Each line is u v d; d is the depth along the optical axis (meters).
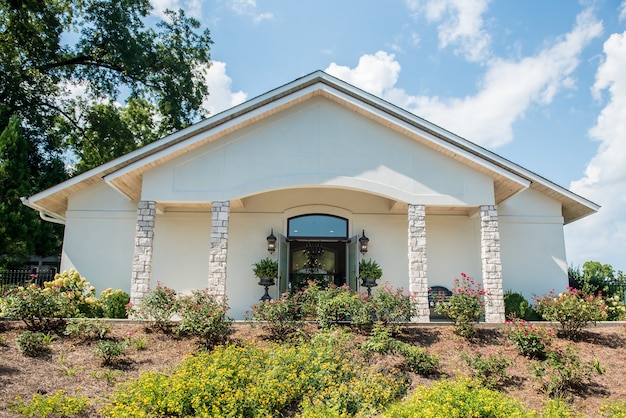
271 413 7.44
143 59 26.55
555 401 8.22
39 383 7.91
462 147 13.92
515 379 9.20
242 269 15.43
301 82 13.82
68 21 25.81
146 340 10.41
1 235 18.55
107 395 7.70
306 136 13.65
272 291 15.27
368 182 13.48
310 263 16.14
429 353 10.27
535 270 15.53
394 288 15.44
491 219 13.47
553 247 15.69
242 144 13.57
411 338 11.10
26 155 20.36
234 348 9.48
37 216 19.52
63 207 16.00
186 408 7.22
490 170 13.41
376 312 11.28
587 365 9.26
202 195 13.29
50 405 6.79
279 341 10.64
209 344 10.38
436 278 15.45
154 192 13.31
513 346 10.69
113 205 15.43
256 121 13.67
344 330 10.88
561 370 8.87
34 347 9.16
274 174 13.41
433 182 13.61
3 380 7.77
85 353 9.43
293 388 7.96
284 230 15.73
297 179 13.37
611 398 8.54
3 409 6.80
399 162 13.65
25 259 20.08
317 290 12.13
